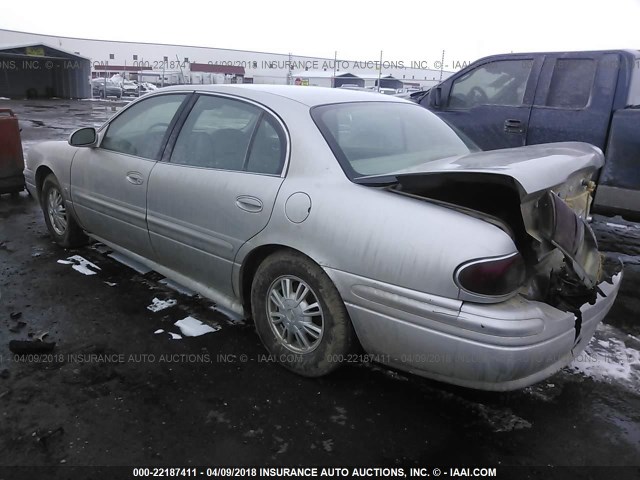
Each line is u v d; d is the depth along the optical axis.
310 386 2.82
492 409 2.70
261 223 2.83
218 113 3.29
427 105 6.70
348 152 2.80
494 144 6.08
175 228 3.34
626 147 5.13
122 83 37.91
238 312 3.18
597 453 2.42
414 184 2.46
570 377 3.03
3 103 27.22
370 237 2.43
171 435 2.42
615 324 3.74
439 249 2.26
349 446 2.40
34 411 2.54
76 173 4.19
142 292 3.86
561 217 2.40
